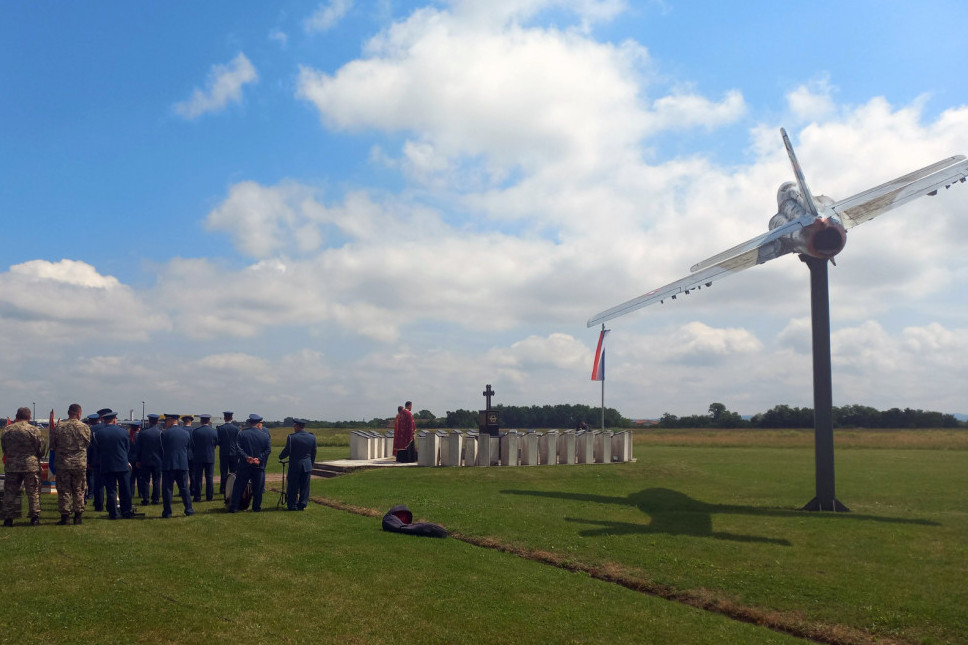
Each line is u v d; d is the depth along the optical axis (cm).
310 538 1331
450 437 2639
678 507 1833
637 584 1121
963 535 1460
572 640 829
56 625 787
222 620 828
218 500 1970
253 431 1717
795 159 1920
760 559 1241
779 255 1989
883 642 885
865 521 1623
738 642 855
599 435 2931
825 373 1880
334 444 5284
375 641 794
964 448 4812
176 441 1609
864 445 5197
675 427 9269
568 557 1256
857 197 1975
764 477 2547
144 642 749
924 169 1972
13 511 1450
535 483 2292
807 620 956
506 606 944
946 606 987
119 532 1364
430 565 1140
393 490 2058
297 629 815
